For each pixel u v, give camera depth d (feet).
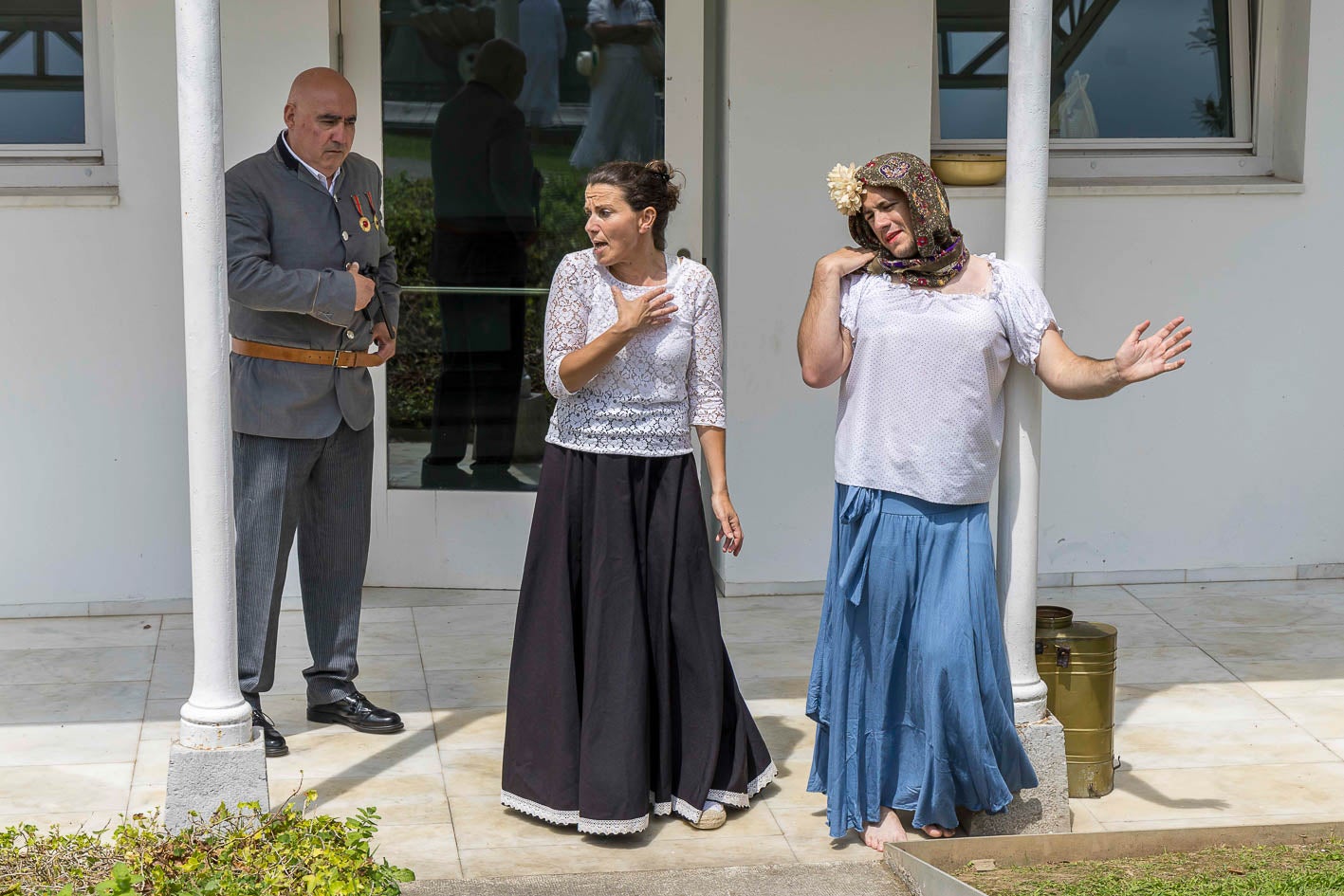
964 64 17.88
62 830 11.02
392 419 17.52
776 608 17.17
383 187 17.11
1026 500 11.31
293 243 12.41
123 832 9.84
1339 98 17.53
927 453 10.48
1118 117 18.30
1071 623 12.17
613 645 11.09
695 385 11.51
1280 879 10.23
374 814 10.09
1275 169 18.21
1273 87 18.08
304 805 11.50
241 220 12.17
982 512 10.75
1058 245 17.54
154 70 15.93
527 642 11.44
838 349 10.71
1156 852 10.84
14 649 15.49
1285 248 17.78
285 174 12.44
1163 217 17.60
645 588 11.27
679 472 11.28
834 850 10.99
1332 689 14.47
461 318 17.42
